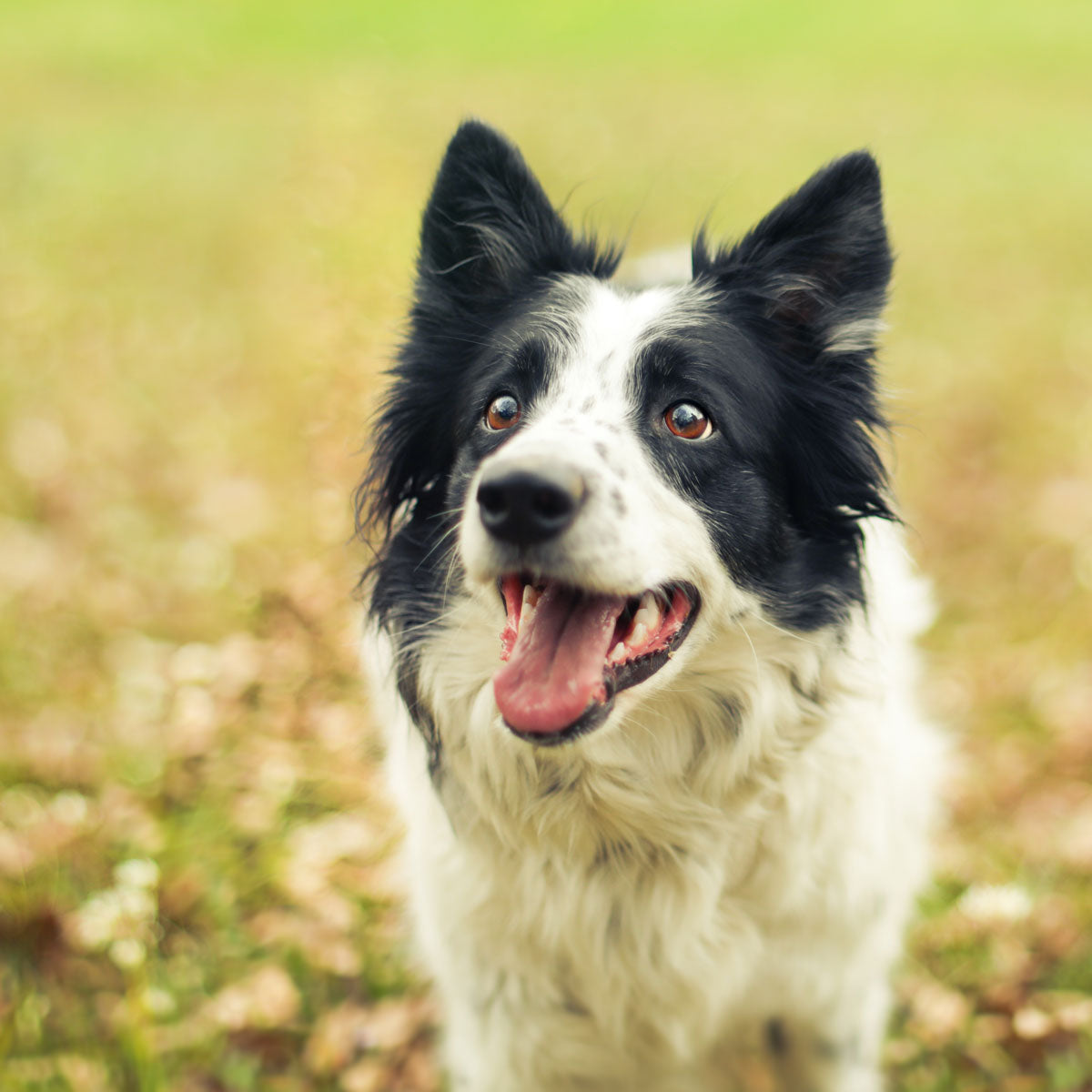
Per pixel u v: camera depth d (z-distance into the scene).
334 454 4.70
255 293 9.48
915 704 3.85
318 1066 3.49
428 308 3.29
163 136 14.93
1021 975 3.68
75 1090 3.29
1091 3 25.75
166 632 5.31
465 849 3.04
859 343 3.10
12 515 6.23
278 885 4.04
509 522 2.47
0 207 12.01
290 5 25.48
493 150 3.24
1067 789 4.36
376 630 3.28
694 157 13.88
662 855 2.95
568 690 2.58
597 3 26.44
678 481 2.84
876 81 19.16
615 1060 3.13
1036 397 7.68
